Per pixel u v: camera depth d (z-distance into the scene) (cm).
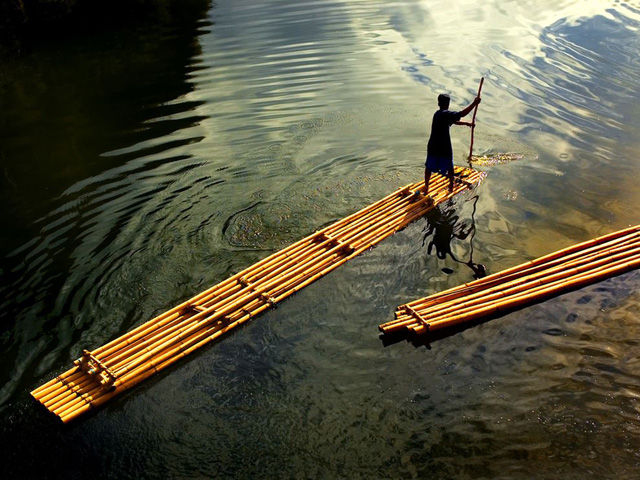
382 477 482
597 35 1656
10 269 782
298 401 561
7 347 645
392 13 2070
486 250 787
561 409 536
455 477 478
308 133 1171
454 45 1675
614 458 486
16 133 1266
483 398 552
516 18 1884
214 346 643
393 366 596
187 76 1548
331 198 935
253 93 1402
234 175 1014
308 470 492
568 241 796
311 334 649
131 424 550
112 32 2022
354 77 1469
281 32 1928
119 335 662
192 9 2325
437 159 888
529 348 610
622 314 648
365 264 768
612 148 1053
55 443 534
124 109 1352
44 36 2014
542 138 1105
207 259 793
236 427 538
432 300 680
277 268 761
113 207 923
